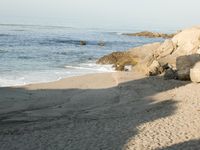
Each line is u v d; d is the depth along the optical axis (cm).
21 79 2545
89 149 1066
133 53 3650
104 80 2503
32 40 7175
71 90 2152
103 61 3753
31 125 1390
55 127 1345
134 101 1802
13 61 3578
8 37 7706
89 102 1823
